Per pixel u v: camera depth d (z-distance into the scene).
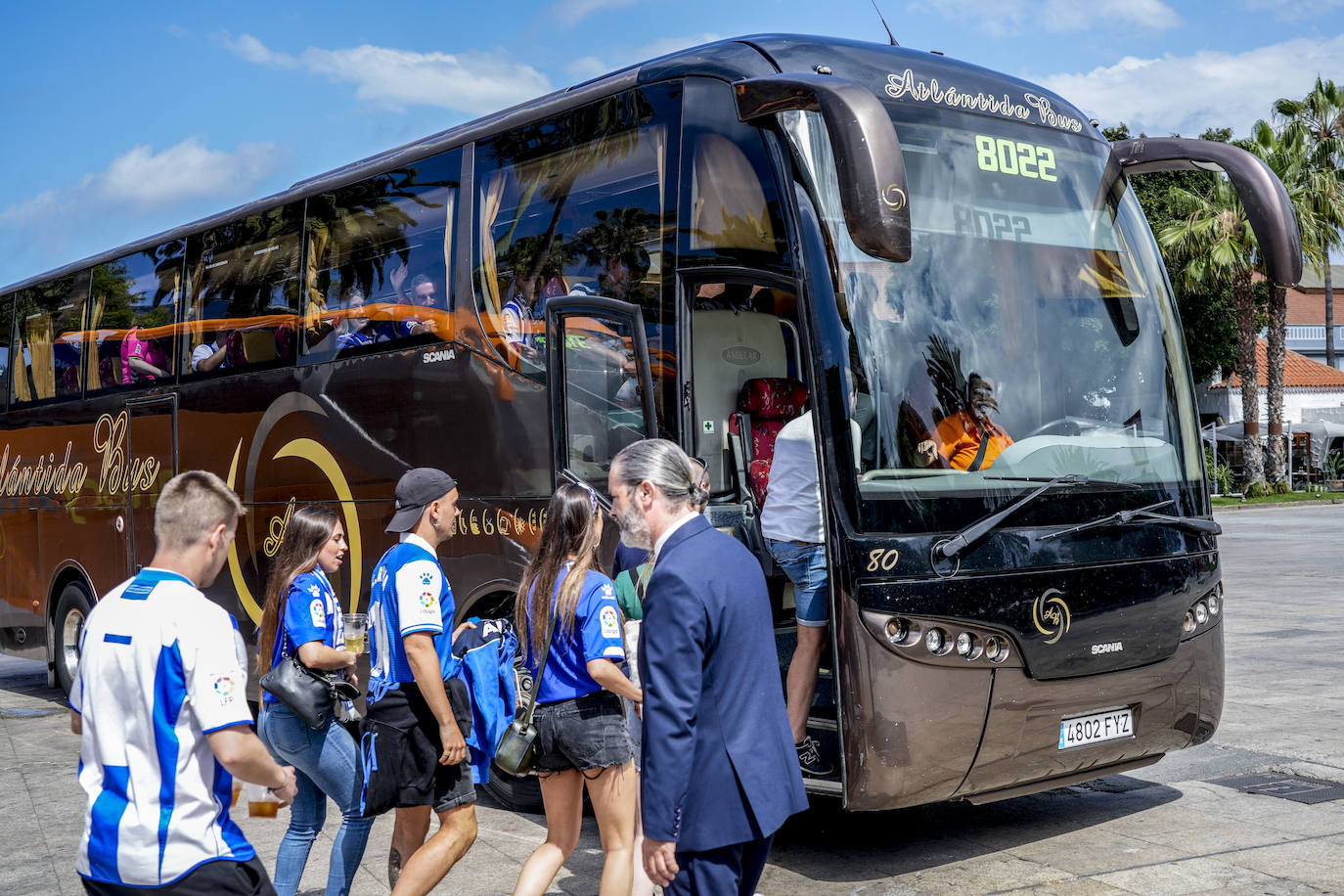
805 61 5.89
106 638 3.13
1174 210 37.78
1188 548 6.06
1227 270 35.94
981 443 5.61
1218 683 6.17
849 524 5.20
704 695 3.39
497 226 7.16
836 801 6.93
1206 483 6.30
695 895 3.36
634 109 6.37
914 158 5.82
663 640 3.34
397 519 4.64
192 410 9.84
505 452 6.91
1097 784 7.02
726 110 5.85
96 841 3.08
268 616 4.86
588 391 6.28
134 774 3.07
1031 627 5.44
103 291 11.31
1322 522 29.12
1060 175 6.31
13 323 12.91
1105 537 5.74
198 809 3.09
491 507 6.98
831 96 4.72
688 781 3.32
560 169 6.80
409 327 7.71
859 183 4.59
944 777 5.30
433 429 7.44
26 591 12.45
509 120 7.19
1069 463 5.79
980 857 5.75
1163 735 5.96
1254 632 12.44
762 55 5.93
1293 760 7.32
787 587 6.02
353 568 8.05
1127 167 6.76
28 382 12.56
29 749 9.44
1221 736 8.02
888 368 5.46
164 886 3.04
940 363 5.61
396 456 7.71
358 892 5.63
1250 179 6.02
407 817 4.75
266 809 3.94
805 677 5.48
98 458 11.18
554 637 4.51
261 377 9.04
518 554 6.77
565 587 4.49
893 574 5.20
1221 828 6.04
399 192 7.93
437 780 4.54
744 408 6.24
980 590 5.34
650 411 6.01
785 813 3.41
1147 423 6.18
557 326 6.16
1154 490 5.99
